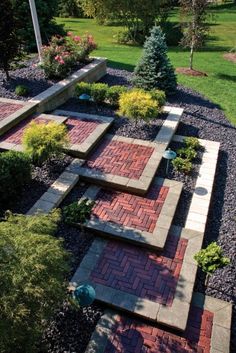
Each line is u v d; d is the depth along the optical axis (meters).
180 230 6.11
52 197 6.39
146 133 8.62
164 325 4.64
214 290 5.23
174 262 5.49
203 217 6.44
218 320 4.79
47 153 6.81
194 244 5.82
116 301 4.85
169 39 21.69
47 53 10.85
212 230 6.34
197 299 5.08
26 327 3.46
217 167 8.20
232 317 4.94
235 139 9.24
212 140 9.05
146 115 8.16
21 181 6.35
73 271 5.30
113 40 22.45
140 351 4.40
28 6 14.91
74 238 5.83
